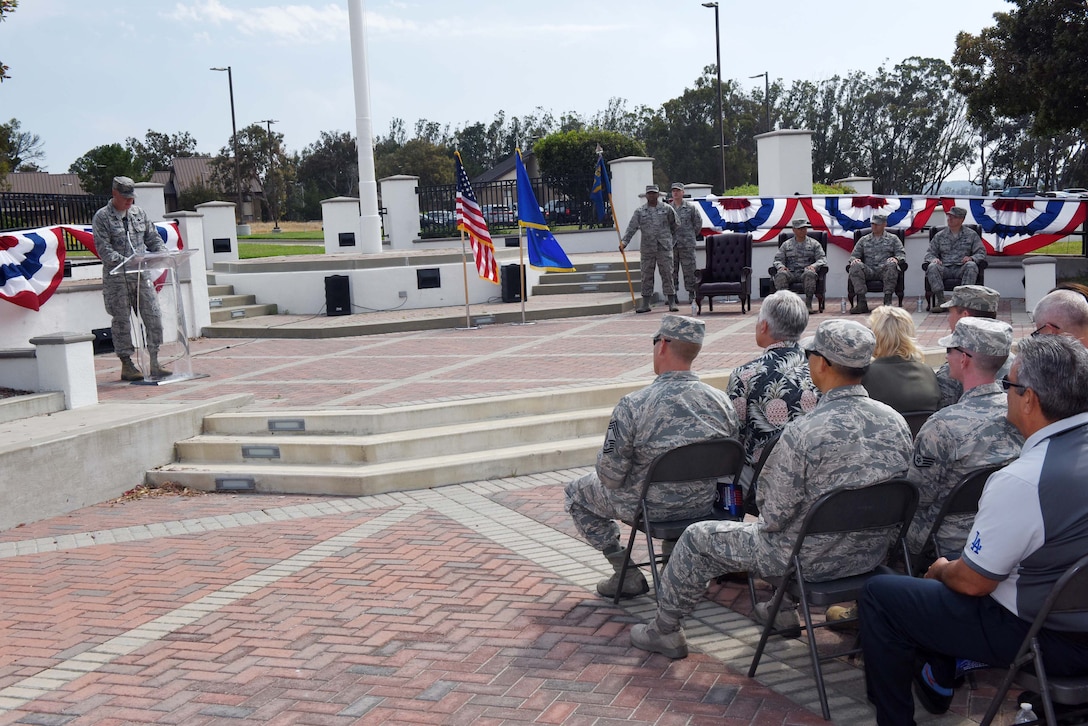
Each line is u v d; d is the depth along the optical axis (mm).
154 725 4066
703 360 10594
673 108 73562
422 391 9633
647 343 12242
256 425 8852
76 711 4238
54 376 9039
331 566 6043
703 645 4617
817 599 3832
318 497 7812
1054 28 21453
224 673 4551
